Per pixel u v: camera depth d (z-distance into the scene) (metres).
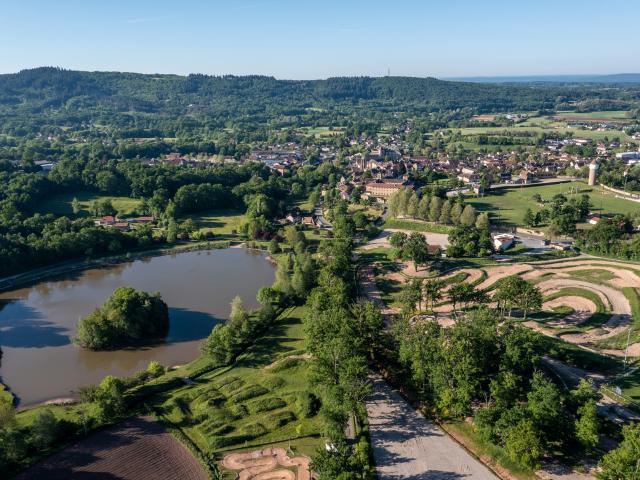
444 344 139.50
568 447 119.25
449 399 128.62
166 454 122.81
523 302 187.88
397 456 120.00
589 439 111.81
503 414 118.12
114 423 134.75
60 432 127.31
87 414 135.50
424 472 114.62
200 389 150.75
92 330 183.25
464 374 130.25
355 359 138.88
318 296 195.25
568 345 166.00
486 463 117.44
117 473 116.69
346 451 108.94
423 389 142.75
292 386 151.12
